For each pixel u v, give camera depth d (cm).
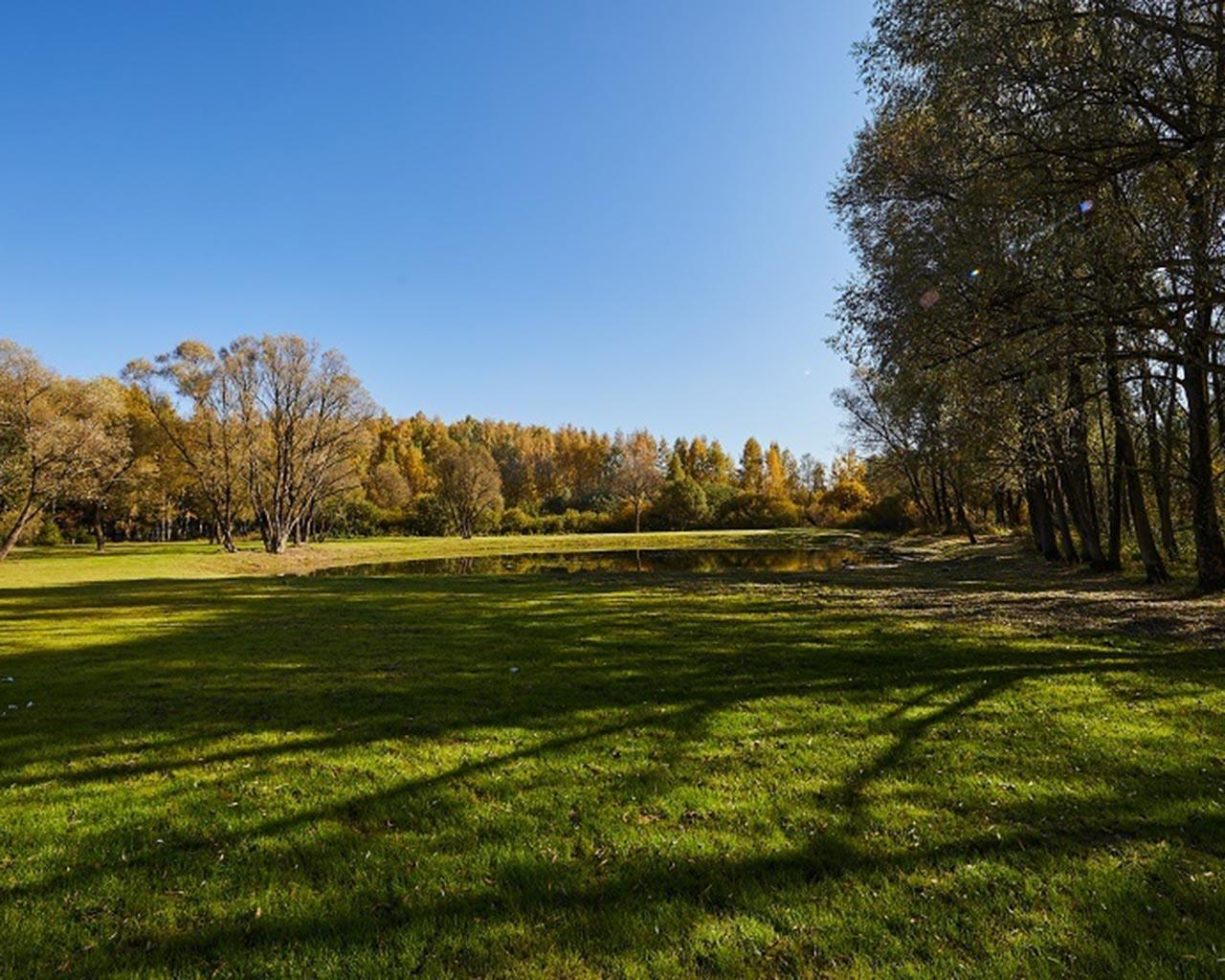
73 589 2272
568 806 478
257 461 4409
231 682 873
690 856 402
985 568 2517
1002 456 2031
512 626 1308
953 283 1239
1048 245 958
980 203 1103
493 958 314
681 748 590
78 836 444
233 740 638
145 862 411
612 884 373
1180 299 990
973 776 516
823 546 4884
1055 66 915
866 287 1620
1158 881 365
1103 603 1412
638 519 7725
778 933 327
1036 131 966
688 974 299
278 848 425
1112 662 880
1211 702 698
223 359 4203
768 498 7312
